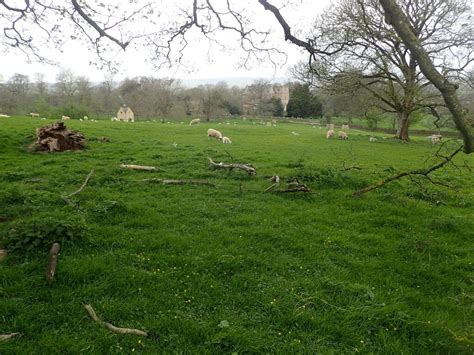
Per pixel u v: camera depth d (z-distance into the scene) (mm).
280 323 4465
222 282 5371
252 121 64812
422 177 12414
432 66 3666
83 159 14445
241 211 8711
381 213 9062
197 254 6168
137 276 5297
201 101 66562
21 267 5352
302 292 5152
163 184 10969
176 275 5441
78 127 25406
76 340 3982
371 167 15938
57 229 6160
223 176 12328
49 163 13562
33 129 20609
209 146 20375
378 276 5809
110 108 67625
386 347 4164
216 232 7195
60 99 64562
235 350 3975
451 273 6125
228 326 4305
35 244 5801
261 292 5086
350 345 4207
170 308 4672
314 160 17438
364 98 33969
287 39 7492
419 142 32406
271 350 4023
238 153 18328
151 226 7410
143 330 4219
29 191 9211
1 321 4227
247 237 7039
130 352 3879
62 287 4965
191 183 11148
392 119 53719
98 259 5734
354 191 10938
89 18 9086
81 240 6305
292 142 26312
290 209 9047
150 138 22656
